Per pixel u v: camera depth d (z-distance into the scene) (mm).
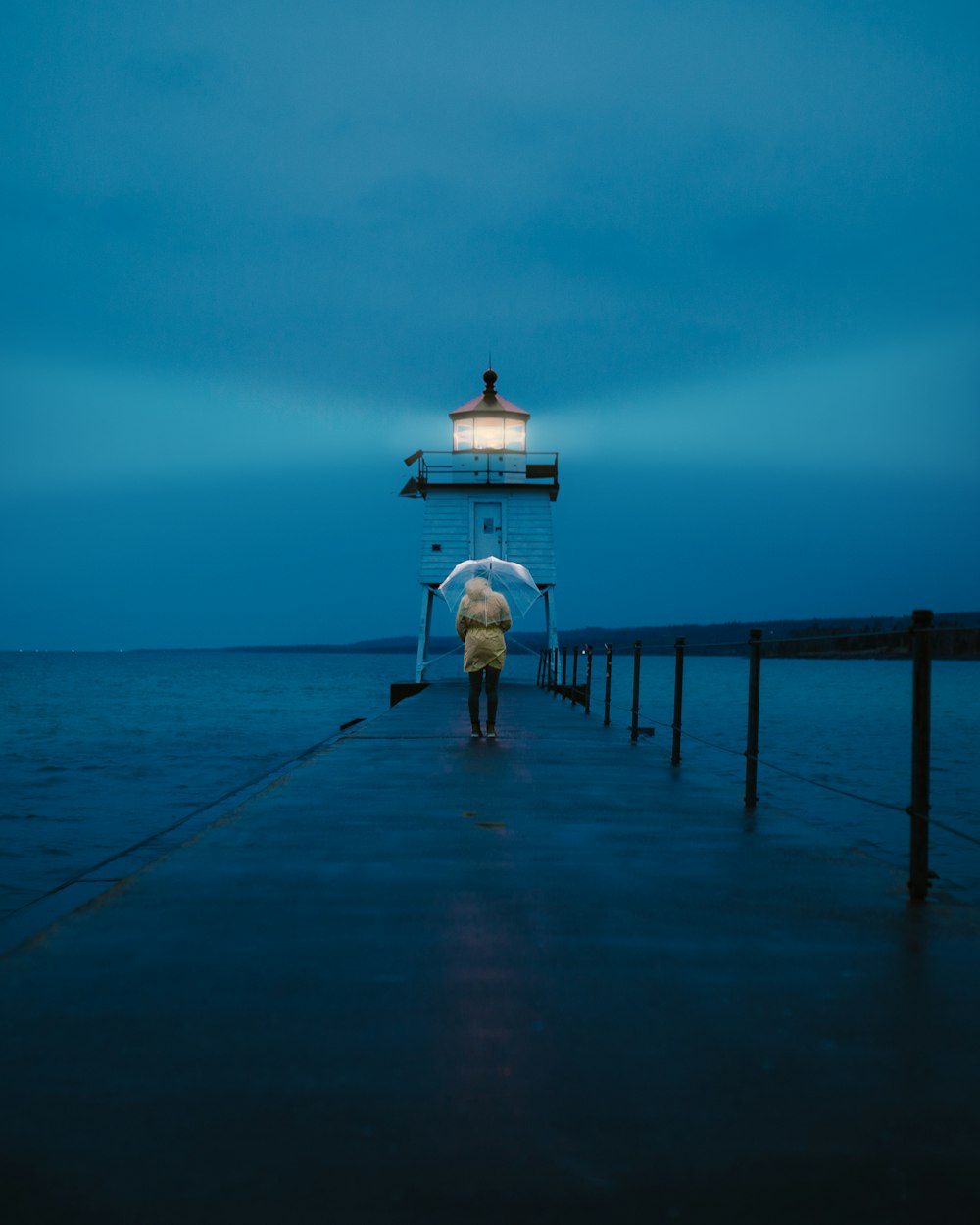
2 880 10609
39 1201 2229
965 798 16859
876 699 60125
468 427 35500
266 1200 2242
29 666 199125
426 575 35250
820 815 14734
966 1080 2875
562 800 8484
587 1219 2182
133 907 4816
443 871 5672
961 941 4340
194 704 59531
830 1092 2789
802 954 4129
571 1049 3086
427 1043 3125
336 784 9383
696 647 10703
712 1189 2299
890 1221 2184
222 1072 2891
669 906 4938
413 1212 2201
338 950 4133
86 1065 2932
